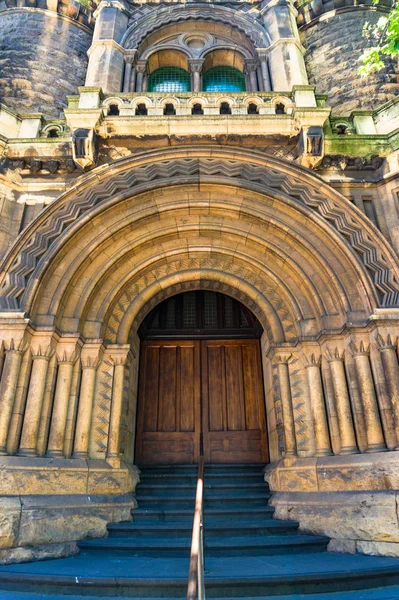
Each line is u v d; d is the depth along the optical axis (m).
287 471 6.80
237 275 8.26
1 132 8.42
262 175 7.88
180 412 8.77
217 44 11.98
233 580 4.21
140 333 9.12
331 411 6.77
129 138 8.18
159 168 7.93
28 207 7.88
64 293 7.18
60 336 6.96
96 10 12.58
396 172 7.82
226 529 6.03
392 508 5.48
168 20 11.99
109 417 7.02
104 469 6.55
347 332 6.87
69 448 6.55
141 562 5.12
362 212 7.52
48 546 5.50
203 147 8.07
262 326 8.45
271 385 8.09
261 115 8.10
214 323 9.67
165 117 8.07
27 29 12.07
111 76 10.46
